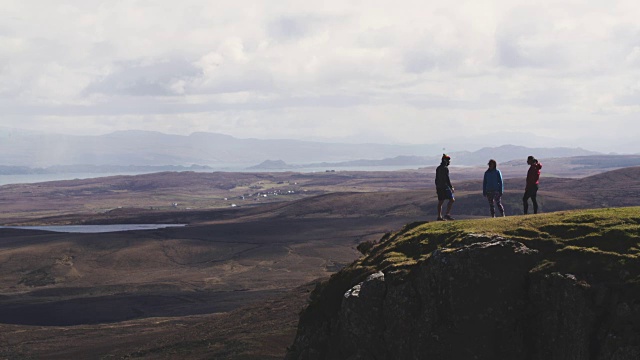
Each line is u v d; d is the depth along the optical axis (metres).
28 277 171.12
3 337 97.56
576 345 25.59
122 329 98.88
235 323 80.06
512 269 28.20
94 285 157.38
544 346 26.86
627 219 29.00
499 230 30.70
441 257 29.09
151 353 73.62
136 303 130.12
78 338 94.31
